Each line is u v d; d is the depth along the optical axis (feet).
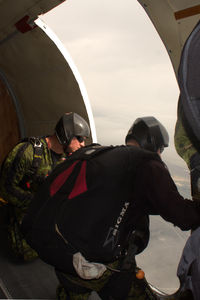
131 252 4.54
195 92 3.31
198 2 4.17
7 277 7.12
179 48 4.90
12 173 7.36
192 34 3.23
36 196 4.47
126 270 4.50
